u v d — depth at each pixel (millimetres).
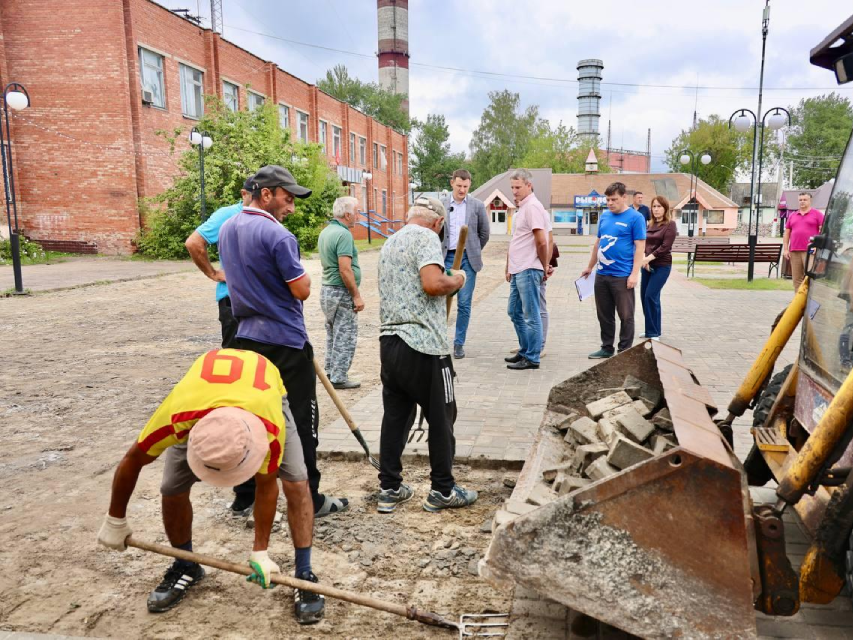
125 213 25562
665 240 8898
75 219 25781
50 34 24891
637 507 2432
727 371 7578
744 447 5082
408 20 84438
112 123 25203
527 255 7668
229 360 2881
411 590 3402
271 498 2986
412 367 4125
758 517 2650
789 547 3639
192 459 2555
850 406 2689
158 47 26984
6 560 3699
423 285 4051
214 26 47438
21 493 4582
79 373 8016
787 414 3971
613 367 4469
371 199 54156
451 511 4305
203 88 30891
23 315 12219
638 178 70812
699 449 2447
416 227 4176
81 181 25562
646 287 9094
